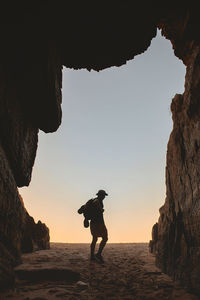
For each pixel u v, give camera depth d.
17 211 5.43
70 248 10.93
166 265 6.10
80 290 4.78
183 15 5.95
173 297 4.28
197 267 4.17
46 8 4.75
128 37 5.89
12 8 4.29
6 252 4.52
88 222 8.11
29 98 5.42
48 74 5.14
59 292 4.41
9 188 4.82
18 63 4.80
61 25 5.39
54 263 6.57
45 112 5.83
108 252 9.52
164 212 6.88
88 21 5.40
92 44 5.97
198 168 4.31
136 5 5.31
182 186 5.23
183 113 5.21
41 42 4.84
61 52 6.12
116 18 5.45
